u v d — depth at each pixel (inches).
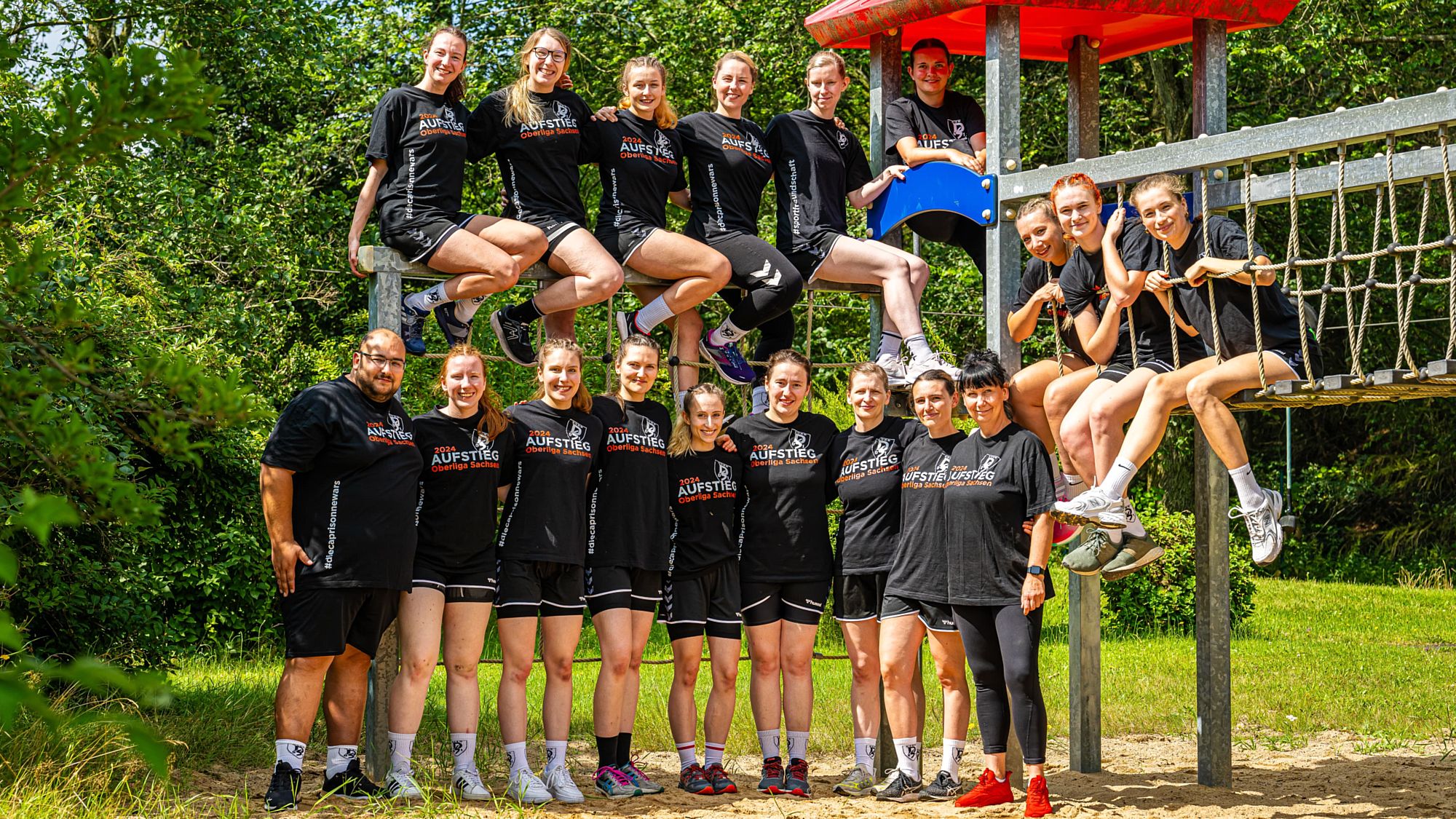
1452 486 978.1
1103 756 299.3
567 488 227.0
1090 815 222.1
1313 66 686.5
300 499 212.7
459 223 237.3
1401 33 693.3
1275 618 629.3
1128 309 215.3
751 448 243.3
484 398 225.5
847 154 268.4
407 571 213.8
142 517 83.1
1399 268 183.9
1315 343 205.5
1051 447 244.1
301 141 656.4
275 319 584.4
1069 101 283.9
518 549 225.3
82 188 445.4
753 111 715.4
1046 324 637.3
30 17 480.4
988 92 246.7
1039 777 217.5
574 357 228.4
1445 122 182.5
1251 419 1066.7
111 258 411.8
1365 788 253.9
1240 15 252.7
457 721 224.2
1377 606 687.7
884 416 242.5
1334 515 1007.6
